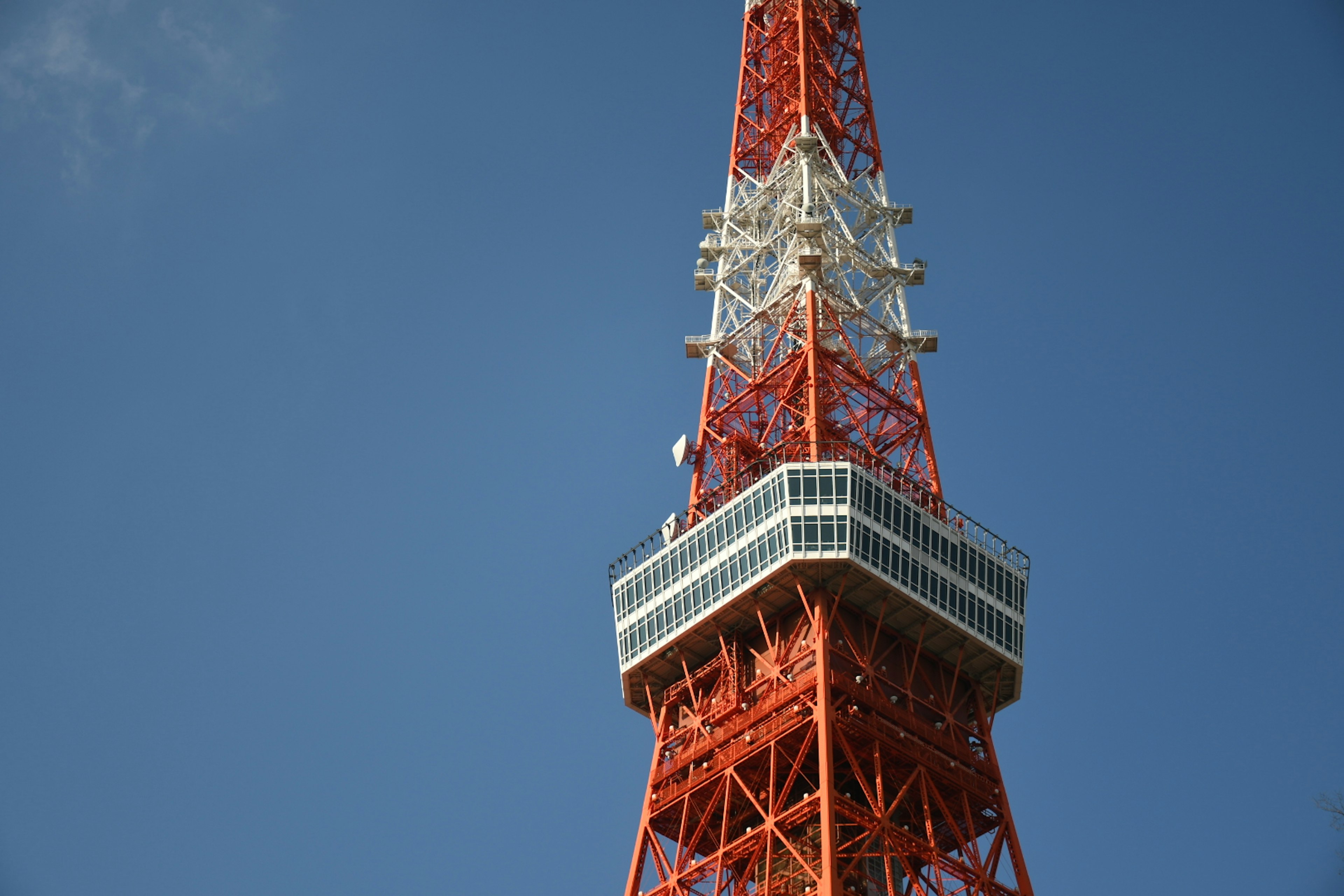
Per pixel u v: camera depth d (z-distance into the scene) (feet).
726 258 537.24
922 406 481.46
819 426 454.81
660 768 418.31
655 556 449.48
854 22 606.96
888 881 361.10
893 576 418.10
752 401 487.61
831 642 410.11
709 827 405.18
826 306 499.10
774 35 600.80
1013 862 387.34
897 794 392.06
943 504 449.48
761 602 422.41
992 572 440.45
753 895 375.45
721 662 425.69
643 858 399.85
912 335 504.02
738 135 580.30
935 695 418.31
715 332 510.99
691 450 476.95
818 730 383.86
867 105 579.07
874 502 428.15
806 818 371.56
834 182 542.16
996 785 403.95
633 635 442.50
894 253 531.09
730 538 433.07
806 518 420.77
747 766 397.60
